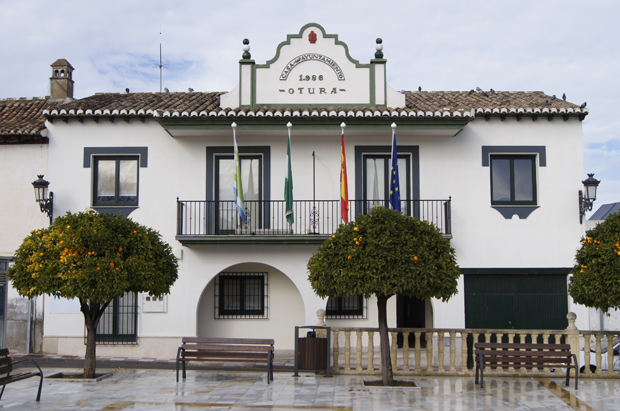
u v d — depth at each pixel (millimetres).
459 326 13641
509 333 10609
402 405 8188
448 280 8906
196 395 8703
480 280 13891
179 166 14258
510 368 10531
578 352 10477
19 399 8383
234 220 14305
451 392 9102
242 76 14156
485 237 13953
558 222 14000
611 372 10305
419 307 14938
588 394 8953
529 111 13867
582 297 9594
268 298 14547
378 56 14281
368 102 14133
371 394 8883
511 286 13883
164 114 13094
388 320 14188
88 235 9023
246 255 13898
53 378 10031
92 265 8828
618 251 8984
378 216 9070
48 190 14086
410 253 8734
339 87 14156
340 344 14148
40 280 8836
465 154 14180
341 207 13000
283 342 14430
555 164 14141
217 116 13273
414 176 14156
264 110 13539
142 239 9586
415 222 9102
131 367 12383
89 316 10086
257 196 14367
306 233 13781
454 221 13992
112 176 14375
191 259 13953
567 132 14203
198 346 9969
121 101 15188
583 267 9531
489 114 13992
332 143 14273
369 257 8695
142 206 14156
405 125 13383
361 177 14188
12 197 14164
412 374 10477
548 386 9586
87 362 10031
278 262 13875
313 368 10445
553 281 13938
